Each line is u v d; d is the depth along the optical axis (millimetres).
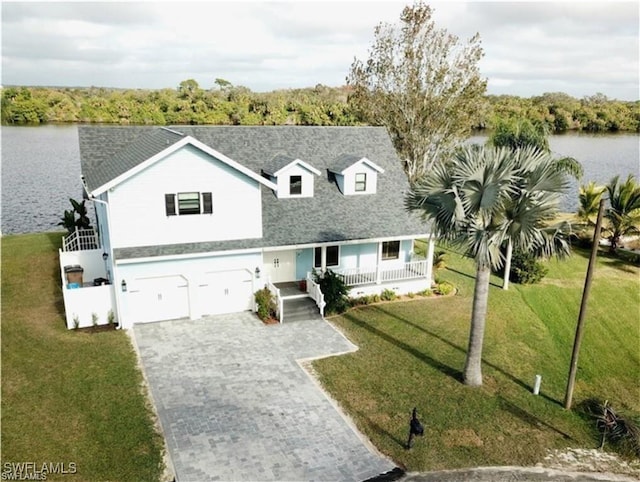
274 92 109125
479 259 14922
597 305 25750
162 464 12883
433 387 17172
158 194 20016
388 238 24500
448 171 15805
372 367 18359
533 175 14852
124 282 20188
